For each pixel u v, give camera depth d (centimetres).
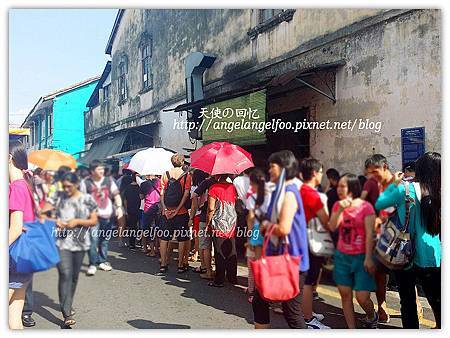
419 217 295
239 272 350
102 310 312
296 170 259
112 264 322
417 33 331
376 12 341
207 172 325
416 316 304
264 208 262
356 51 346
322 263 298
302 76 342
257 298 274
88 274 314
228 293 342
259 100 333
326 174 303
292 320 266
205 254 361
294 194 254
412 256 294
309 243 294
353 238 293
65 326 304
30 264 293
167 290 335
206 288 346
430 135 327
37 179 302
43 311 308
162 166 345
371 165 295
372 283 299
